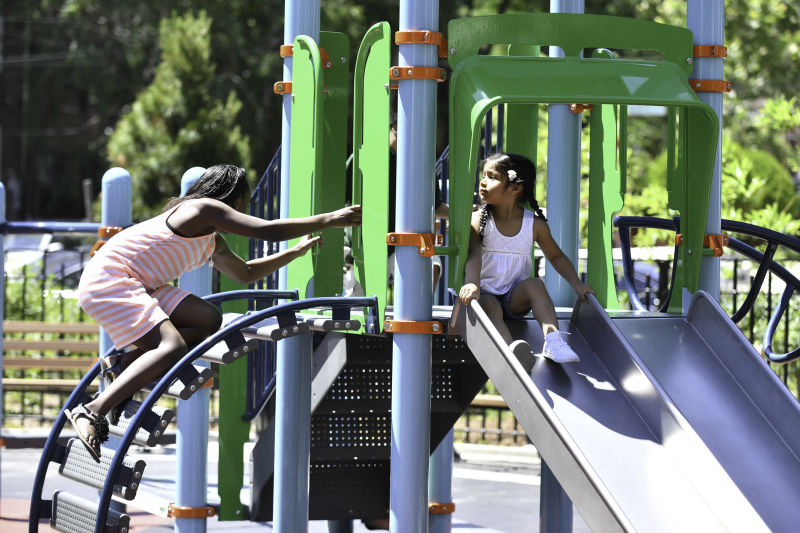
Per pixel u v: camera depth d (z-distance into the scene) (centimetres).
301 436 754
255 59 3256
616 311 716
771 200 1616
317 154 651
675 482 530
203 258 637
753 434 579
